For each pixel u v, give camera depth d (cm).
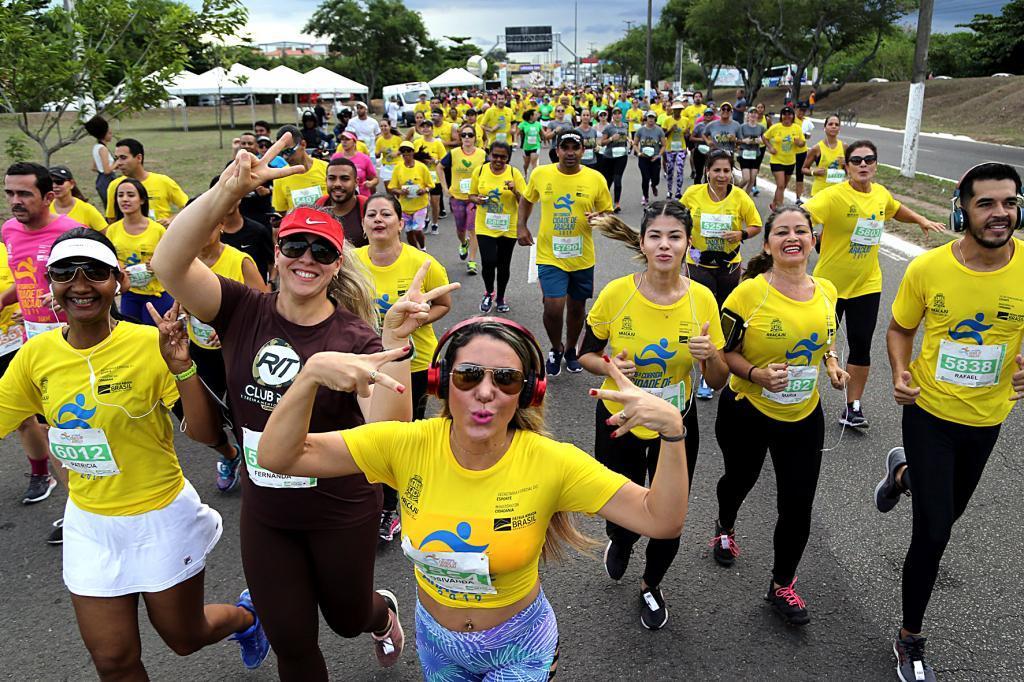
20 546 456
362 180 1063
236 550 448
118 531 289
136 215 583
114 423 286
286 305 288
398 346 259
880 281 588
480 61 7469
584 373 720
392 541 454
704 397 661
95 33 1070
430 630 241
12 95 1013
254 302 290
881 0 4853
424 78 6412
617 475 225
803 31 5006
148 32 1087
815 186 1150
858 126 3966
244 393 283
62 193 654
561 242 682
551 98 3894
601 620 380
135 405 289
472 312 906
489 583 226
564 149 666
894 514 474
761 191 1708
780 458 372
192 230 259
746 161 1467
